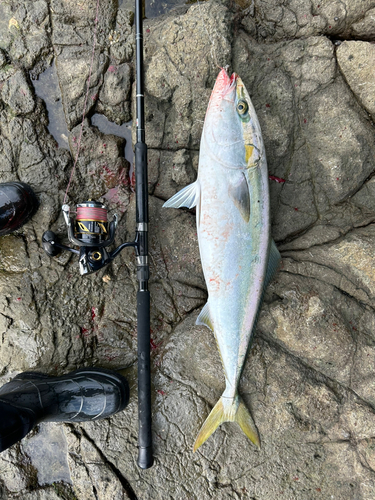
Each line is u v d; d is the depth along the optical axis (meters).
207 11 0.90
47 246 0.90
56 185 0.96
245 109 0.82
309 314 0.88
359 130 0.93
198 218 0.86
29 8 0.96
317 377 0.89
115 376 0.88
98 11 0.96
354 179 0.94
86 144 0.97
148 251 0.94
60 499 0.91
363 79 0.92
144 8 0.99
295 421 0.87
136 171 0.85
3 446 0.68
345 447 0.86
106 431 0.89
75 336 0.92
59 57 0.96
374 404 0.87
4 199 0.86
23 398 0.77
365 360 0.88
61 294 0.93
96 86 0.96
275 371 0.88
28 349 0.91
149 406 0.85
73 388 0.84
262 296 0.86
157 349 0.92
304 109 0.94
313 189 0.95
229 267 0.85
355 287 0.91
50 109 0.98
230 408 0.85
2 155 0.96
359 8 0.91
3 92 0.96
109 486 0.86
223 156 0.83
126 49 0.96
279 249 0.95
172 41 0.91
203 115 0.92
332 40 0.95
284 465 0.86
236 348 0.85
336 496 0.85
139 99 0.84
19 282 0.92
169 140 0.95
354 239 0.92
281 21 0.95
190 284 0.94
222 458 0.87
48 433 0.94
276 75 0.93
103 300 0.94
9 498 0.91
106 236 0.84
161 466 0.87
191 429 0.88
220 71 0.87
